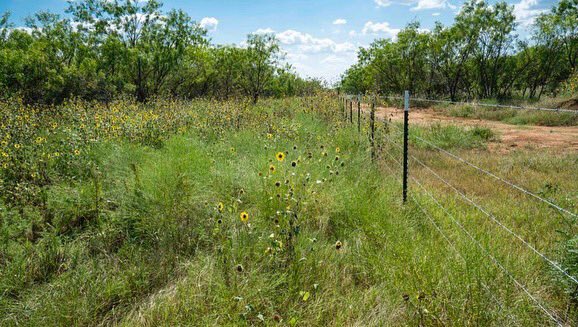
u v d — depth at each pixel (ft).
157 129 29.27
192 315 9.66
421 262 11.59
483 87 95.61
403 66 105.60
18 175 18.79
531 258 11.85
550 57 91.50
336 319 9.75
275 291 10.80
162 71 87.25
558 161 25.85
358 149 25.27
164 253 12.73
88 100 66.18
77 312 9.99
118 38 81.87
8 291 10.93
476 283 10.33
